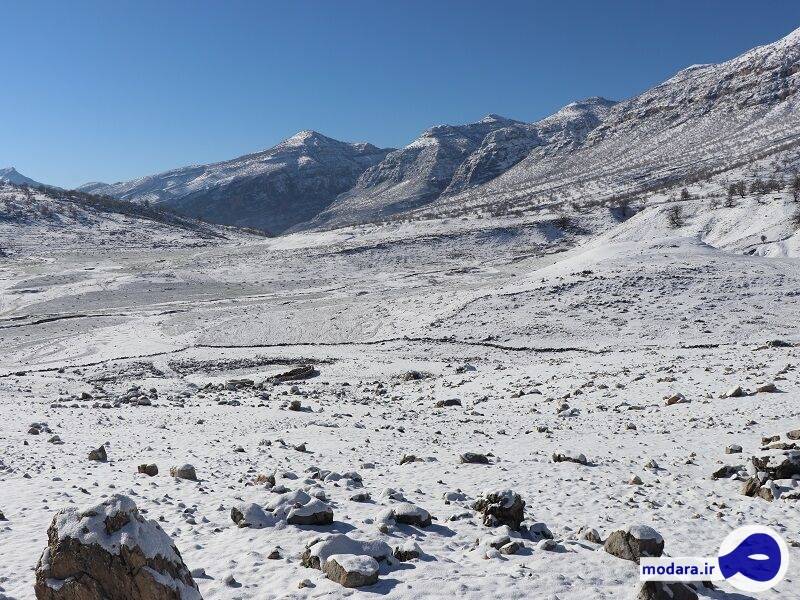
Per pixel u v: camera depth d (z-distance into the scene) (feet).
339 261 485.97
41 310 319.27
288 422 85.35
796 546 36.42
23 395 126.52
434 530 36.68
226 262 486.79
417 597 26.99
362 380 149.69
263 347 206.18
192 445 66.33
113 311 305.73
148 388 136.26
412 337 199.93
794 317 184.44
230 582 27.78
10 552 31.32
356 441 70.64
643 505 44.32
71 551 22.99
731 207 500.33
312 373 156.04
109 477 48.47
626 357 153.28
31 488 44.32
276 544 33.04
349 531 35.24
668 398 94.89
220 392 130.11
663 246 271.69
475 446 68.33
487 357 173.47
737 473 52.85
